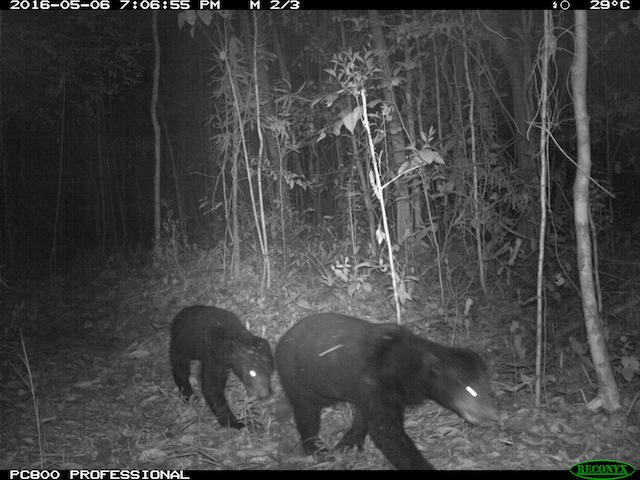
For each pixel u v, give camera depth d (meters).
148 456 6.55
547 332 9.11
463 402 5.16
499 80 15.01
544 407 6.75
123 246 20.22
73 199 24.91
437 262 11.23
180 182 24.52
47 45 15.27
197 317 7.78
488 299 10.43
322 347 5.85
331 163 17.59
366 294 10.83
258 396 6.86
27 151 23.48
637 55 13.48
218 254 13.52
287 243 12.93
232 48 11.57
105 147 23.28
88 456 6.70
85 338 10.89
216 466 6.22
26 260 19.17
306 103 13.49
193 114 23.22
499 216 10.61
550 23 6.69
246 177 13.80
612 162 14.02
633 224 14.68
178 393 8.26
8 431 7.34
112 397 8.35
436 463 5.71
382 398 5.34
